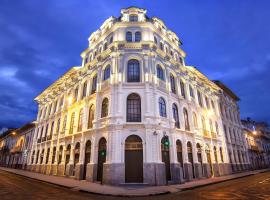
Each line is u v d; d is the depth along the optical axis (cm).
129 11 2389
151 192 1242
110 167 1638
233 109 4128
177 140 2073
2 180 1906
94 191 1285
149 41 2097
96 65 2380
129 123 1767
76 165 2114
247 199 985
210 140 2744
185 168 2025
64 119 2778
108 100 1962
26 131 4356
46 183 1802
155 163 1667
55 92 3375
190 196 1123
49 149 2944
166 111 2031
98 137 1938
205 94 3127
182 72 2586
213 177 2417
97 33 2842
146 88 1891
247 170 3681
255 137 4900
